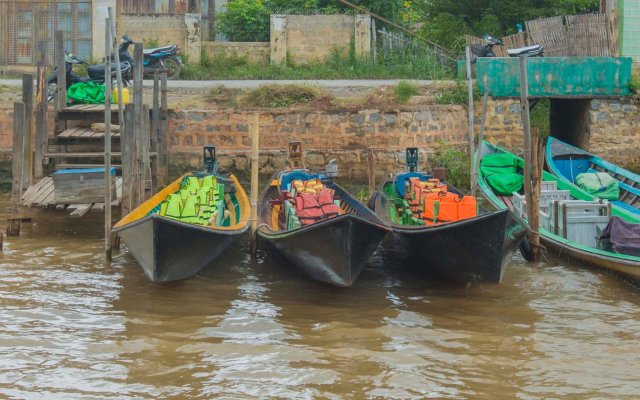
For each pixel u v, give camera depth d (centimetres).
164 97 2147
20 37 2858
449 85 2489
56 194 1633
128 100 2052
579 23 2583
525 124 1528
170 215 1420
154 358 1055
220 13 3191
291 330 1169
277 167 2280
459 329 1184
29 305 1248
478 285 1406
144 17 2930
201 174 1753
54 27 2862
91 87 2164
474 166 1755
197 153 2277
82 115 2030
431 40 3109
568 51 2589
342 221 1255
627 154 2334
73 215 1564
